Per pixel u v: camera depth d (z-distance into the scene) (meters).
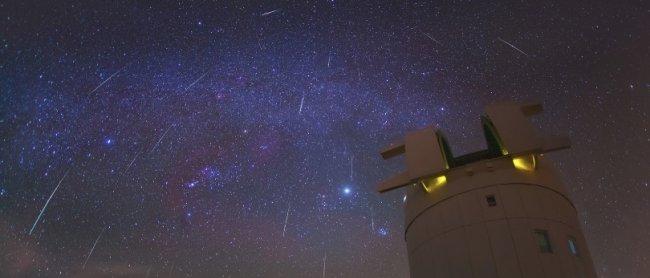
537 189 18.59
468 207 18.56
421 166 19.97
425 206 19.83
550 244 17.09
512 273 16.52
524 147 18.83
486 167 19.31
